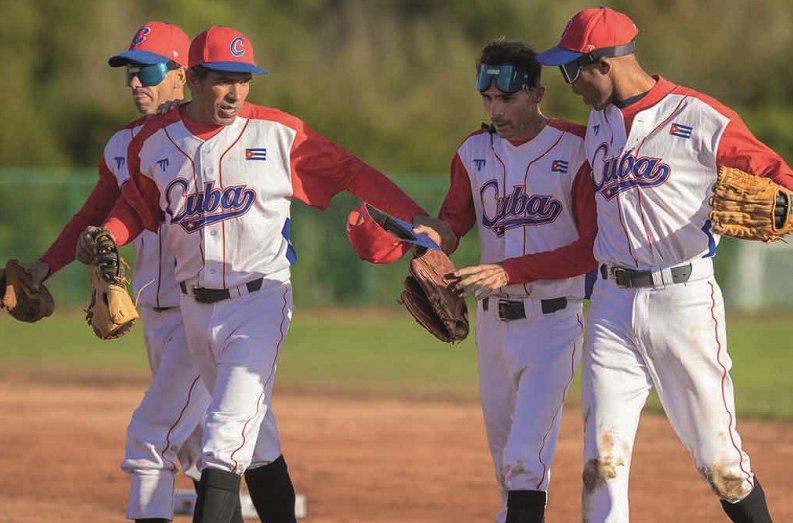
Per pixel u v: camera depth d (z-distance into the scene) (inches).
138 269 917.8
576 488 1200.2
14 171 3838.6
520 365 828.6
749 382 1994.3
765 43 4719.5
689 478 1246.3
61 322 3004.4
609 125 766.5
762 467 1301.7
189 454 952.9
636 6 4928.6
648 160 749.3
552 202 824.9
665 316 754.2
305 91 4195.4
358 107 4175.7
